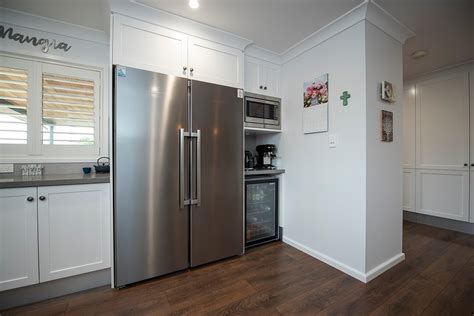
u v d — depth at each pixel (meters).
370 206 1.88
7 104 1.95
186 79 1.97
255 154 3.15
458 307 1.53
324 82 2.18
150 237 1.83
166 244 1.90
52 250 1.58
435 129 3.17
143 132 1.79
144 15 1.80
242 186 2.32
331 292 1.71
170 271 1.93
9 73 1.95
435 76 3.15
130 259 1.76
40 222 1.54
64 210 1.61
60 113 2.12
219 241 2.17
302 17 1.94
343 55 2.01
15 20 1.91
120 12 1.72
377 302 1.59
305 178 2.42
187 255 2.01
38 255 1.54
